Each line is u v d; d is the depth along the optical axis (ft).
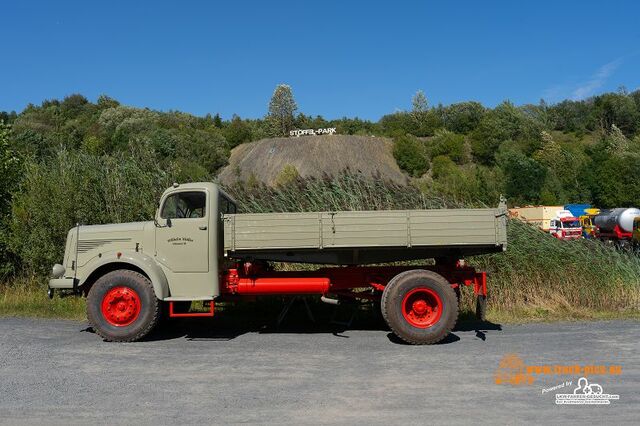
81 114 304.30
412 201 40.27
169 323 29.25
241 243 24.63
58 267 25.55
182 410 14.76
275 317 31.37
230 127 299.79
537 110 296.92
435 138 268.21
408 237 24.38
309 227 24.57
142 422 13.80
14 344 23.41
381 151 265.54
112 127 230.48
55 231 37.01
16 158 40.88
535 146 224.53
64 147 43.09
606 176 162.81
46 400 15.62
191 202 25.90
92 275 25.84
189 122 284.20
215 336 25.86
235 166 241.96
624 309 33.65
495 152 233.35
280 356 21.44
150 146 48.55
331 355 21.65
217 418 14.12
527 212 130.93
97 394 16.24
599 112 299.38
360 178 42.88
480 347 23.13
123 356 21.36
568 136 287.89
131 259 24.77
